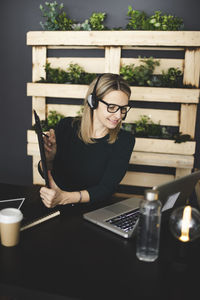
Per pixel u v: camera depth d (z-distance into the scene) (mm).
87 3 2807
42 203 1351
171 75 2582
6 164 3285
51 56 2908
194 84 2566
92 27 2674
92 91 1516
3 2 2957
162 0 2684
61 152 1707
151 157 2602
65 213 1272
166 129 2783
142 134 2674
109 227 1128
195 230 939
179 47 2621
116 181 1536
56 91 2678
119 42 2529
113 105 1406
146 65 2662
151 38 2473
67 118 1782
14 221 970
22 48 3014
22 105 3131
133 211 1292
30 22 2945
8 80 3113
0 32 3025
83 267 890
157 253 944
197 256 977
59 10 2867
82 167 1672
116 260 932
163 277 853
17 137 3209
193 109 2594
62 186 1694
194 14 2666
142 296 770
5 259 915
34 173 2850
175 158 2568
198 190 2482
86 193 1380
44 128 2721
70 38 2604
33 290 782
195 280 845
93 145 1641
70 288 792
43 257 936
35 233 1091
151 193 916
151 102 2816
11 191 1510
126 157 1604
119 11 2770
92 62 2775
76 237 1072
